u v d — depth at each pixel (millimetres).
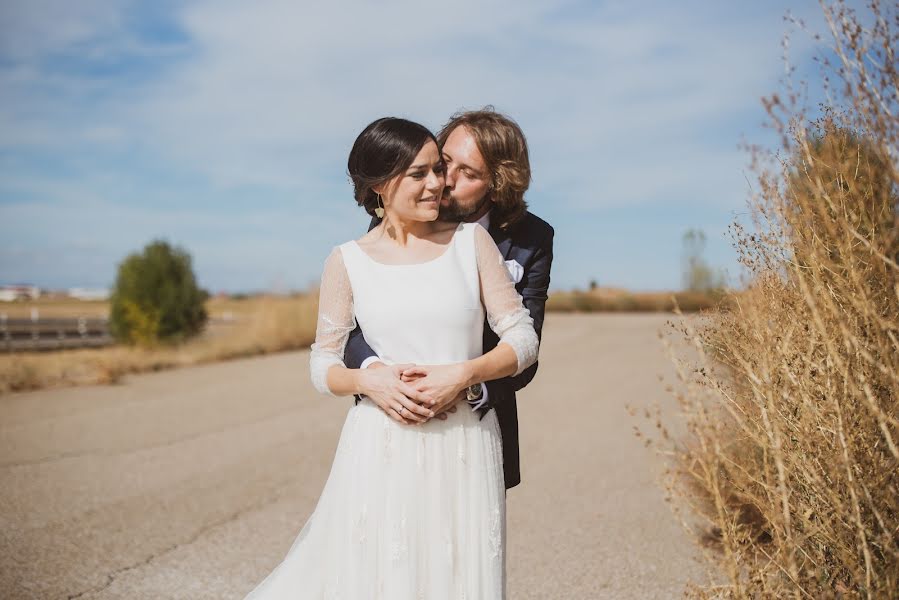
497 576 2611
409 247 2762
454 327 2654
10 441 8352
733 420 3084
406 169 2613
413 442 2600
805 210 2369
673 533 5113
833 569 2508
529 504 5980
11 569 4641
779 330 2627
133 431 8906
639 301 39438
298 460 7473
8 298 111125
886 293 2395
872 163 2316
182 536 5273
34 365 13266
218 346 18141
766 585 2492
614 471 6875
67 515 5742
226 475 6938
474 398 2623
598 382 12211
